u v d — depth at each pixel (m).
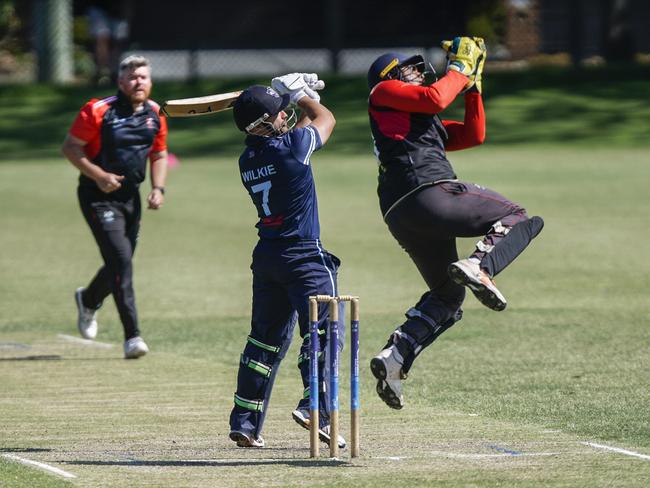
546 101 124.75
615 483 21.11
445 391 30.64
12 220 70.81
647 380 31.28
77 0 157.62
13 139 116.38
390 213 24.80
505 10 152.50
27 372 34.38
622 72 132.88
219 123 120.69
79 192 37.19
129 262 36.81
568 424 26.67
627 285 47.81
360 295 46.78
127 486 21.20
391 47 149.12
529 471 22.11
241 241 62.19
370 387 31.69
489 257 23.42
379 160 25.02
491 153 100.25
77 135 36.53
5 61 161.25
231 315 43.84
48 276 53.06
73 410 29.09
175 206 75.50
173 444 25.34
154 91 134.50
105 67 154.00
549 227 63.47
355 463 23.00
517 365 33.72
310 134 24.22
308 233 24.39
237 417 24.92
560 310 42.66
